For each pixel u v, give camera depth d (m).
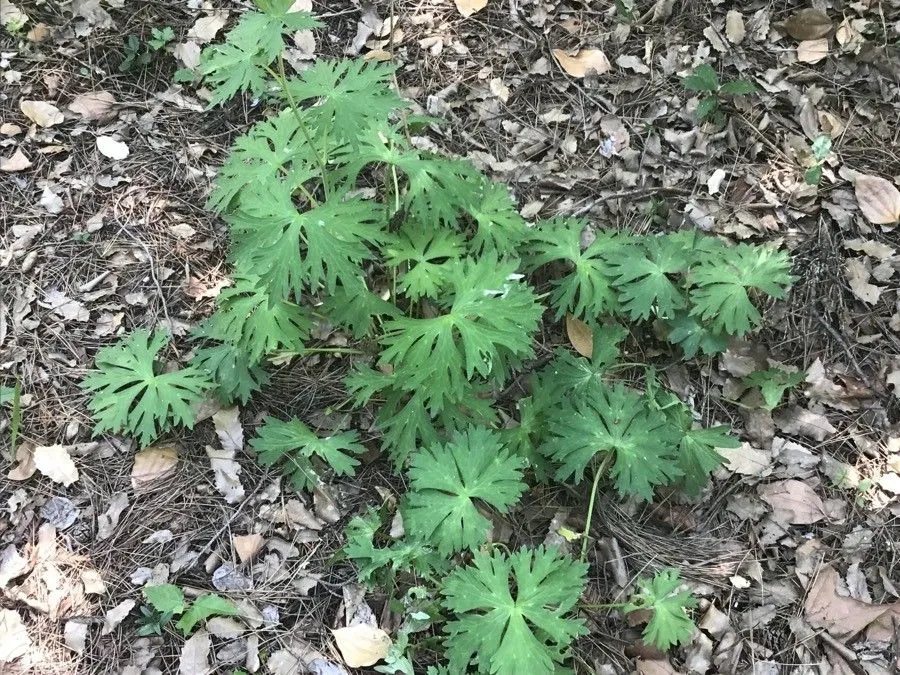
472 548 0.69
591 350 0.86
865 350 0.86
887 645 0.74
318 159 0.75
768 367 0.85
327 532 0.77
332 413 0.82
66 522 0.76
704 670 0.73
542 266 0.89
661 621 0.70
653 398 0.79
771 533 0.79
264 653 0.72
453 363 0.70
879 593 0.76
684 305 0.83
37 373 0.82
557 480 0.74
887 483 0.80
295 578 0.75
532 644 0.65
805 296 0.89
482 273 0.72
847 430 0.83
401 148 0.85
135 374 0.79
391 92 0.75
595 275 0.84
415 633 0.73
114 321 0.85
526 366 0.85
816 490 0.80
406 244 0.80
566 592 0.67
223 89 0.73
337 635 0.73
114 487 0.78
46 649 0.72
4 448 0.78
